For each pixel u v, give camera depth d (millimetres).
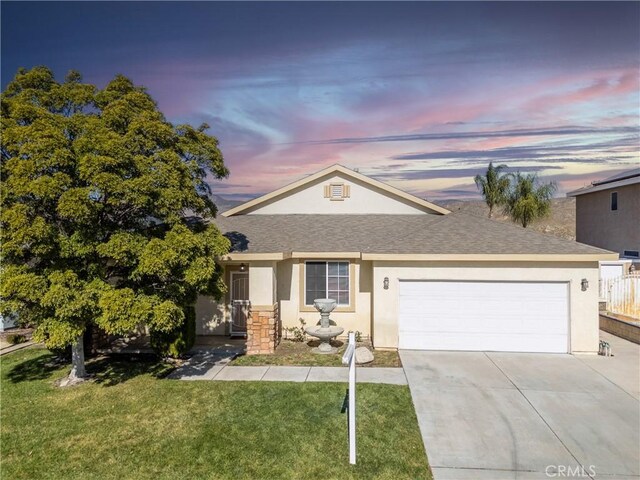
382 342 11898
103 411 7531
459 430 6730
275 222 15859
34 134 7441
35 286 7387
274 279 12227
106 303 7477
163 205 8172
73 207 7172
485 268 11570
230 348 12219
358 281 13484
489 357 11000
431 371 9797
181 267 8359
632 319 13641
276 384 8906
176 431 6691
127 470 5574
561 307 11398
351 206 16750
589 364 10320
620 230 23281
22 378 9609
